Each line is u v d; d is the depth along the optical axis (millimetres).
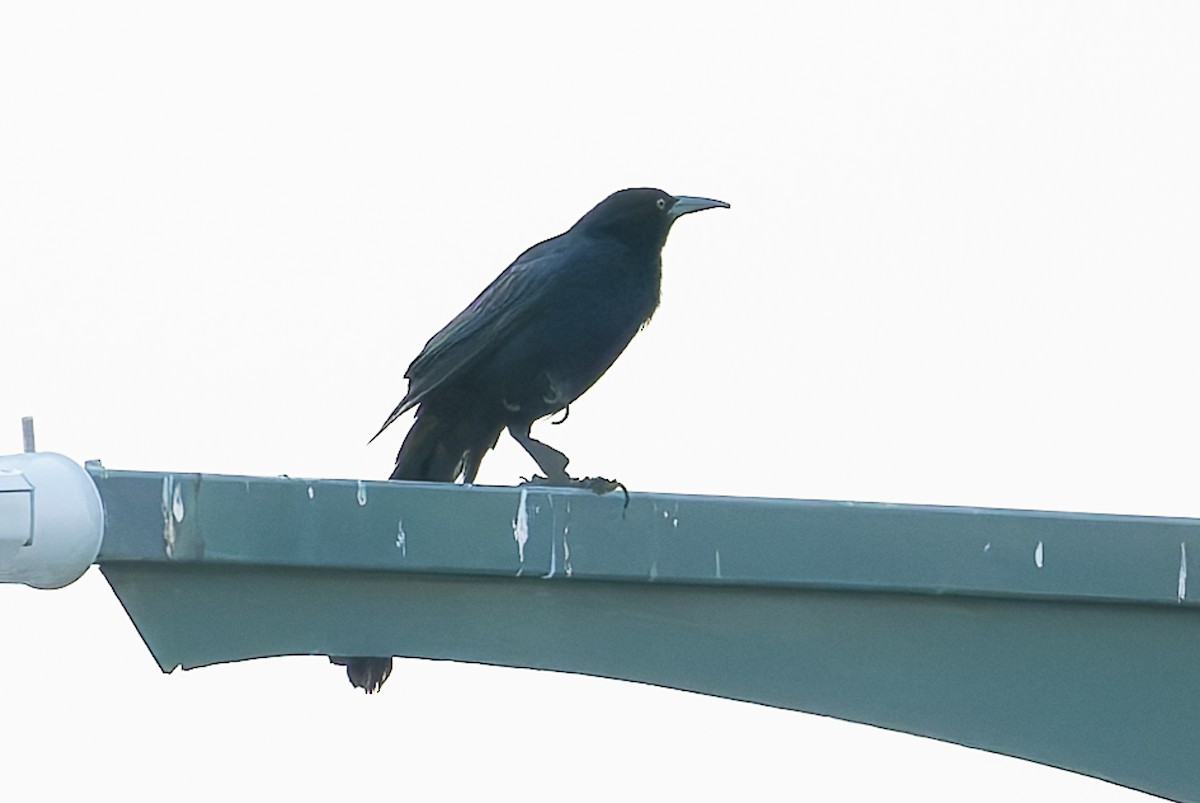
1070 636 10664
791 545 10305
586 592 10297
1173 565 10594
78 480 9391
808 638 10469
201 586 9867
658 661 10344
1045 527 10516
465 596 10188
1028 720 10641
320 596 10023
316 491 9875
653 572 10203
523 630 10242
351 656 10062
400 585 10125
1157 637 10727
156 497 9617
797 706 10461
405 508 9977
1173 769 10719
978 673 10609
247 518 9766
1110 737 10688
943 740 10578
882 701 10531
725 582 10258
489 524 10062
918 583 10398
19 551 9211
